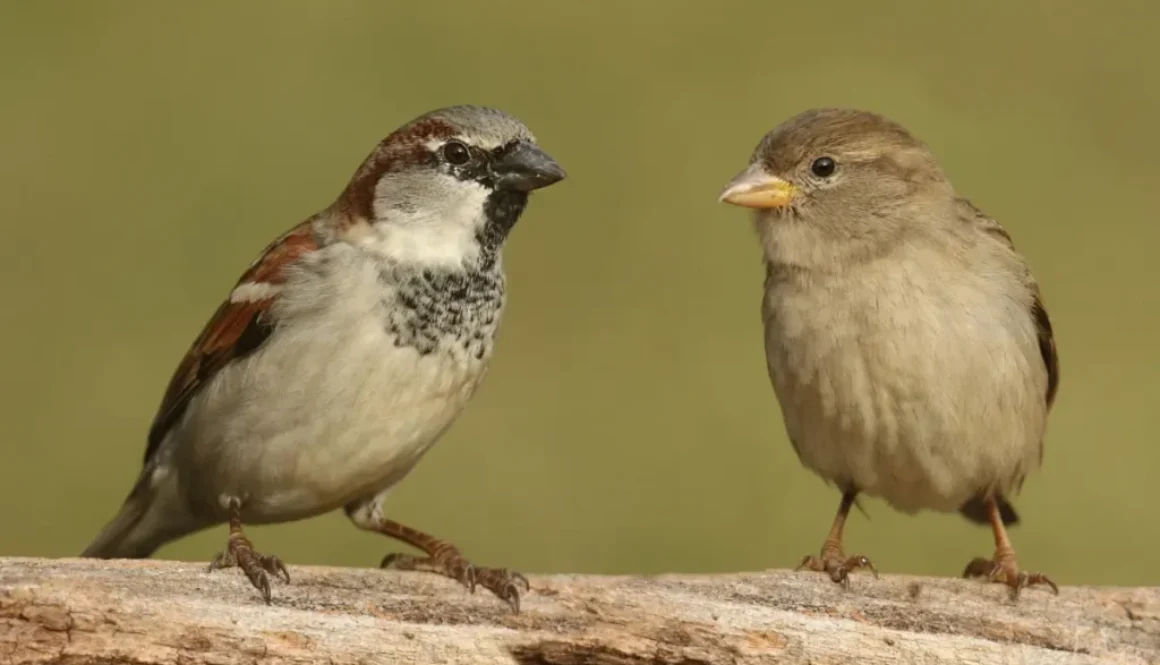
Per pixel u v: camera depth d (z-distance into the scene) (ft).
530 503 41.73
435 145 27.78
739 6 60.23
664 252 50.21
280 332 27.02
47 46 56.65
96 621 23.34
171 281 47.96
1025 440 28.55
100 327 46.16
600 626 25.04
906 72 57.21
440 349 27.35
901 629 25.82
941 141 53.98
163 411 28.89
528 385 45.39
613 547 40.47
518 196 28.25
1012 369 27.86
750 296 49.01
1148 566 40.50
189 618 23.76
